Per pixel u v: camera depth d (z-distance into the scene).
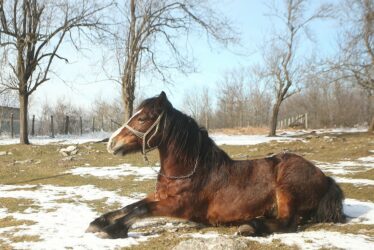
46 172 14.23
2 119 32.03
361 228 6.09
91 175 13.45
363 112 54.59
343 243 5.27
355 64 31.56
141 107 5.97
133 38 26.06
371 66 31.25
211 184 5.93
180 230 6.01
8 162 17.31
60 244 5.33
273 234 5.70
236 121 64.31
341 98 55.28
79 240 5.48
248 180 6.00
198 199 5.88
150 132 5.85
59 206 8.20
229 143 24.12
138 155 19.11
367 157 17.41
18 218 7.05
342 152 19.02
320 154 18.81
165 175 5.90
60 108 45.59
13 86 24.25
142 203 6.03
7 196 9.44
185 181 5.82
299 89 32.38
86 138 29.56
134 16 26.00
